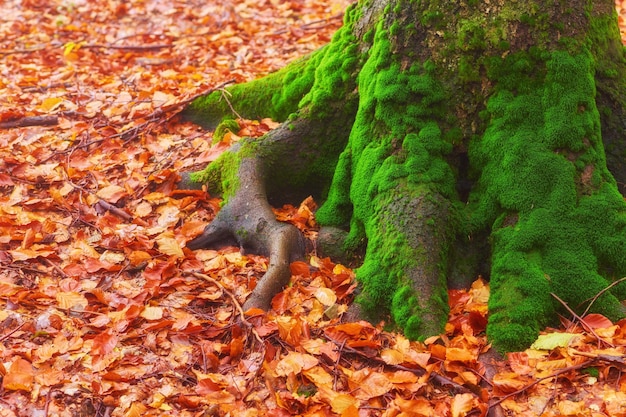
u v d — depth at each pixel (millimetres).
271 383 3361
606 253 3816
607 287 3691
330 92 4652
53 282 4074
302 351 3529
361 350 3584
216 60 7180
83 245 4332
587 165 3986
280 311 3861
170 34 7891
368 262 4000
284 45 7602
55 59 7320
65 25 8242
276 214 4562
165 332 3713
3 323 3664
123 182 4941
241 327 3709
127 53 7398
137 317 3789
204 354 3531
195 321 3768
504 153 4016
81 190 4805
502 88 4086
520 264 3783
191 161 5070
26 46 7707
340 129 4676
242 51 7402
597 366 3352
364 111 4355
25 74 6891
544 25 4020
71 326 3709
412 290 3773
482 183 4121
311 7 8656
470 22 4086
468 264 4074
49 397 3229
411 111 4164
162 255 4250
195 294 4008
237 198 4484
